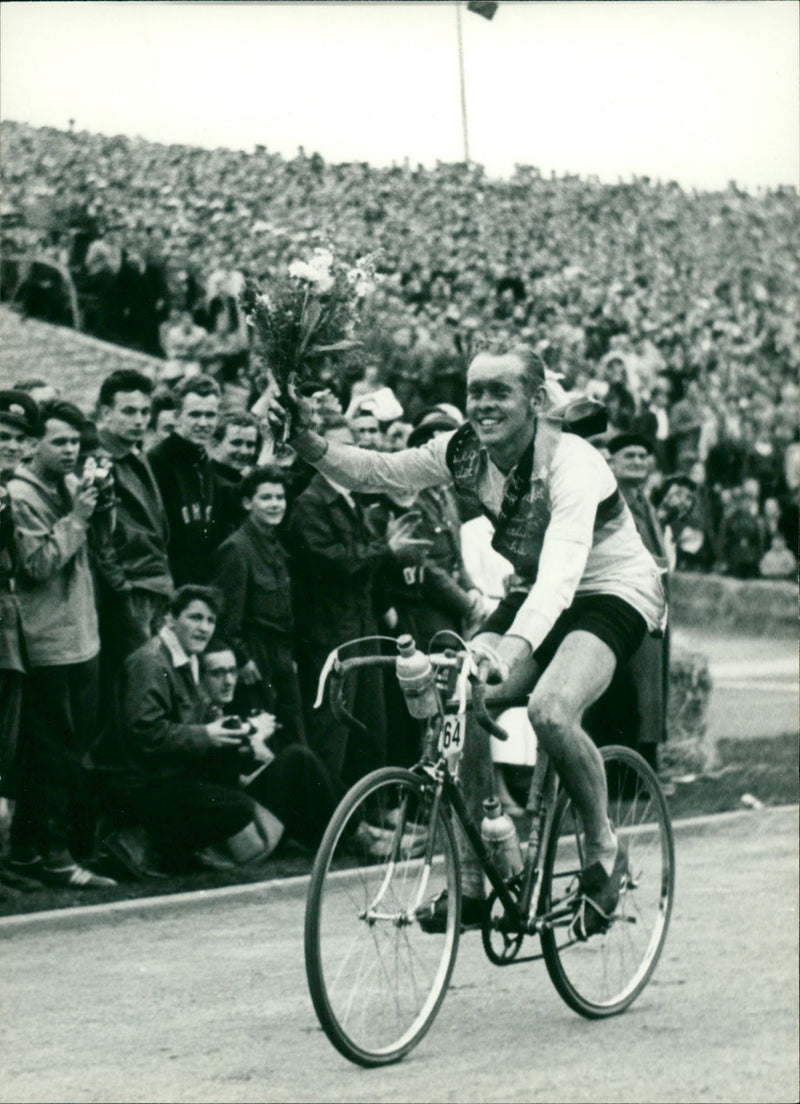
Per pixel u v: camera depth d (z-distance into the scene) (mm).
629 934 6234
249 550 8570
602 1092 5230
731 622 10828
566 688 5559
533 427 5730
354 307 5984
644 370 10500
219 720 8430
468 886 5719
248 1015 6102
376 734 8930
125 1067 5477
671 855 6402
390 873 5430
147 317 8531
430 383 9625
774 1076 5410
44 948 7129
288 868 8508
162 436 8422
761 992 6430
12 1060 5555
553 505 5691
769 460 10953
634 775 6270
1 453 7945
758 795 10383
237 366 8727
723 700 10734
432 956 5621
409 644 5410
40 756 7938
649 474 10570
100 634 8148
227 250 8820
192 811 8281
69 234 8375
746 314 10805
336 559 8734
